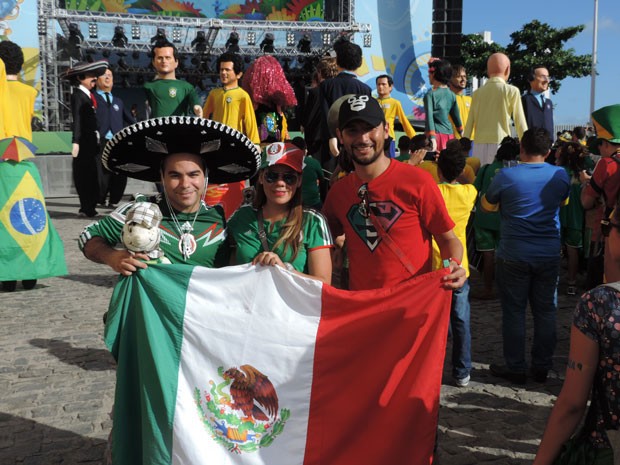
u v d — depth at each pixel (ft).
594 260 12.42
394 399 8.48
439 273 8.50
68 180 55.72
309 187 17.47
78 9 77.82
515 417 13.42
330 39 82.33
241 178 10.30
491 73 25.46
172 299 8.60
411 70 82.07
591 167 24.62
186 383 8.55
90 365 16.12
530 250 14.49
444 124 25.63
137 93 92.22
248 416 8.60
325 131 19.85
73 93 38.91
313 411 8.62
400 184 9.64
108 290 23.54
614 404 6.17
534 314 15.20
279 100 23.18
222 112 22.44
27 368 15.90
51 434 12.55
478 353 17.31
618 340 6.02
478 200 21.97
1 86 21.56
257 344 8.63
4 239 22.09
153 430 8.38
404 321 8.53
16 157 21.68
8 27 67.92
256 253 9.35
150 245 8.52
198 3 82.48
